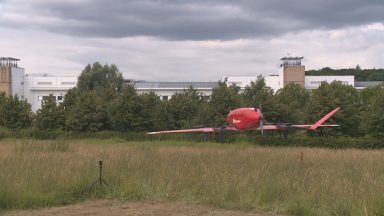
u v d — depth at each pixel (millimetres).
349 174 12250
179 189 10680
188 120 50031
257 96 48906
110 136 46562
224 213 8906
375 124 42906
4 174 10961
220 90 48594
